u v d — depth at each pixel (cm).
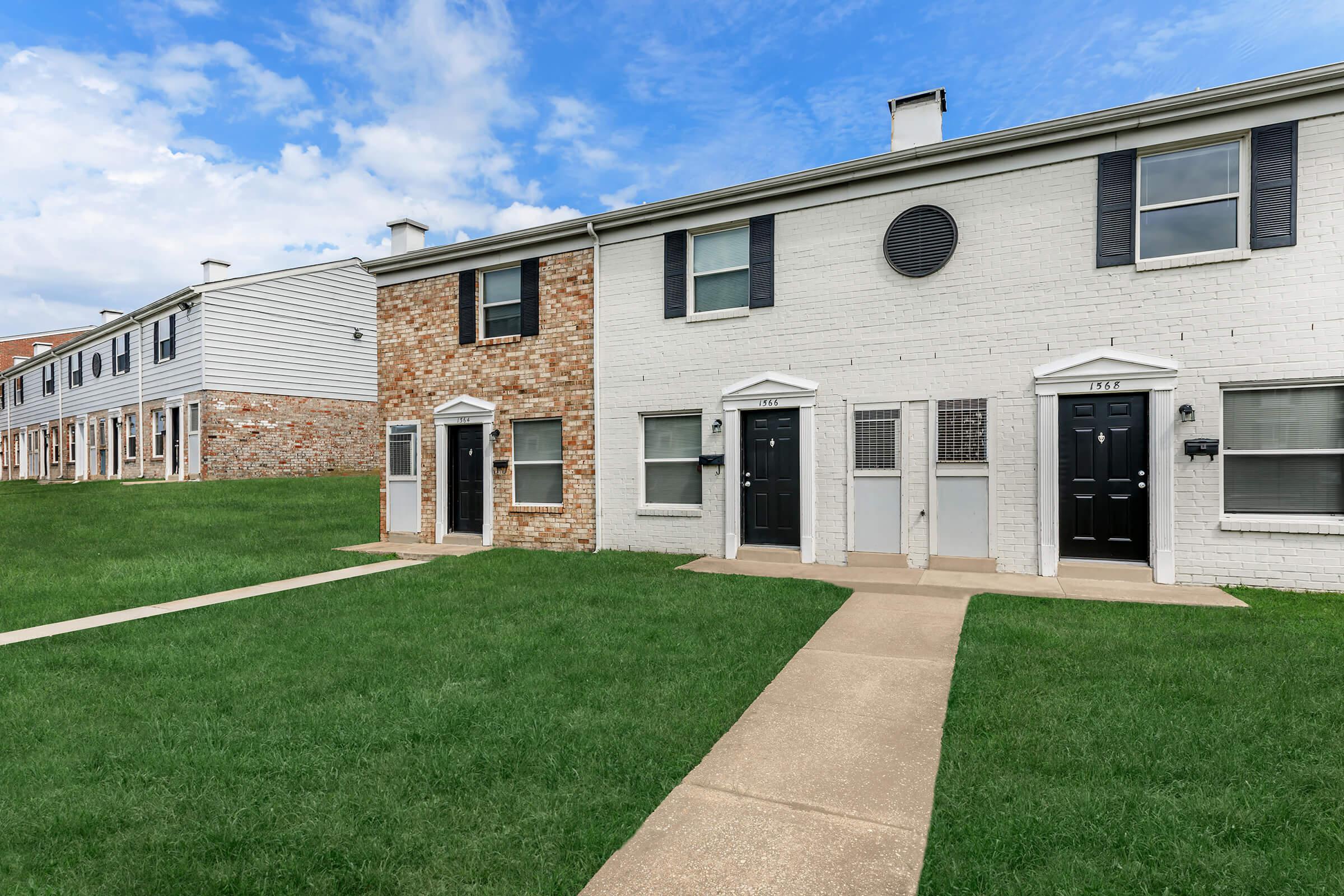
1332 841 288
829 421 966
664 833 307
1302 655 515
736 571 918
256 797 337
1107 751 369
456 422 1273
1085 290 825
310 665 541
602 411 1145
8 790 347
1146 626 610
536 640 597
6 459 3859
